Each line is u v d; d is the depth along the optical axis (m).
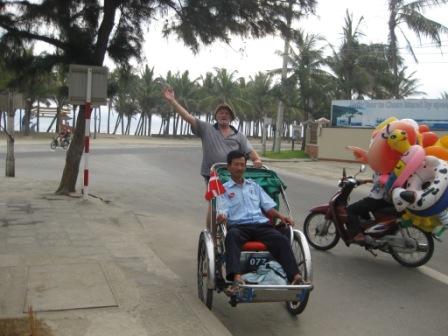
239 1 11.00
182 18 11.62
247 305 5.68
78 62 11.66
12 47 11.32
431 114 29.11
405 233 7.33
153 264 6.48
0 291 5.16
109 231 8.20
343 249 8.43
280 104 37.41
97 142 46.50
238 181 5.48
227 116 6.64
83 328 4.40
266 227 5.14
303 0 11.30
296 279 4.76
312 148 33.97
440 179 7.03
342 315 5.50
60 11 11.14
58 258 6.43
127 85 13.24
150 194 13.77
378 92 39.78
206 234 5.24
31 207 10.02
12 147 15.98
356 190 17.16
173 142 59.19
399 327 5.23
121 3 11.70
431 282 6.77
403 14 29.47
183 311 4.93
